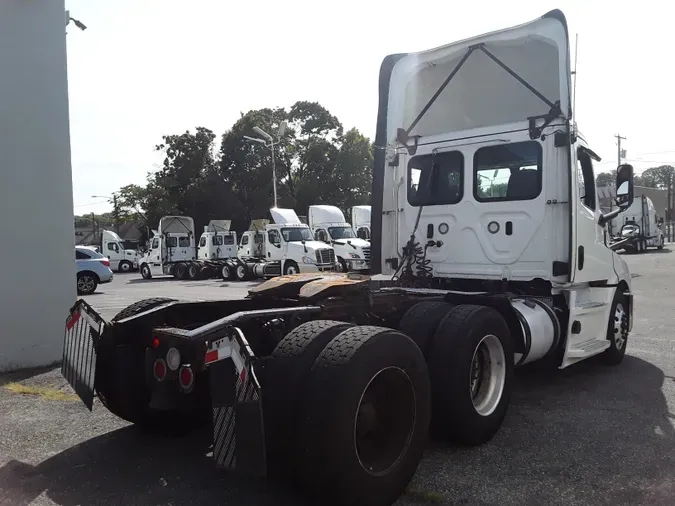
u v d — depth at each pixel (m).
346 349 3.30
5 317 6.93
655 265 25.64
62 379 6.54
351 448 3.17
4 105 6.89
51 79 7.27
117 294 19.05
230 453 3.12
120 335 4.43
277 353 3.46
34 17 7.12
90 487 3.73
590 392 5.86
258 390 2.98
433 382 4.27
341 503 3.24
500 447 4.39
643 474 3.87
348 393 3.18
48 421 5.07
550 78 6.11
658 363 7.19
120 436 4.70
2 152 6.88
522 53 6.07
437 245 6.40
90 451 4.37
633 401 5.54
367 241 24.56
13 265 6.98
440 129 7.07
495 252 6.02
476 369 4.59
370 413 3.44
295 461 3.27
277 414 3.29
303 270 22.92
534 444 4.45
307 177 47.78
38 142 7.16
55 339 7.29
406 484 3.56
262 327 4.04
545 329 5.35
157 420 4.65
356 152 47.97
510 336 4.81
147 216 48.59
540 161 5.75
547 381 6.32
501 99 6.58
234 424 3.11
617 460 4.11
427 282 6.48
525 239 5.84
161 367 3.75
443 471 3.94
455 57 6.34
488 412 4.51
